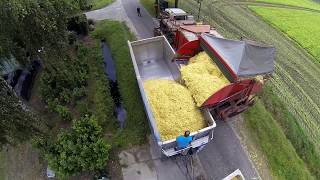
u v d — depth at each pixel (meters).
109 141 12.88
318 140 15.54
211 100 11.25
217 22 23.91
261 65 12.14
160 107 11.65
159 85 13.02
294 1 31.75
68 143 11.14
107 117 14.01
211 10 25.64
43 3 11.59
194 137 10.47
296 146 14.45
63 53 13.80
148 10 23.28
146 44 14.45
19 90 15.59
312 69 20.84
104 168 11.66
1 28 10.30
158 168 11.88
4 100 9.50
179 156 12.05
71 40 18.33
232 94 11.91
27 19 10.92
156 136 9.85
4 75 14.44
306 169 13.34
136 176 11.60
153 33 20.41
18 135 10.31
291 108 16.66
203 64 13.22
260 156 12.63
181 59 14.41
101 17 22.25
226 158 12.38
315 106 17.53
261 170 12.13
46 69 15.31
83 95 15.01
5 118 9.42
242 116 14.21
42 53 12.73
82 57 17.41
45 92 14.55
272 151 12.95
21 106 10.48
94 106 14.55
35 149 12.61
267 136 13.53
